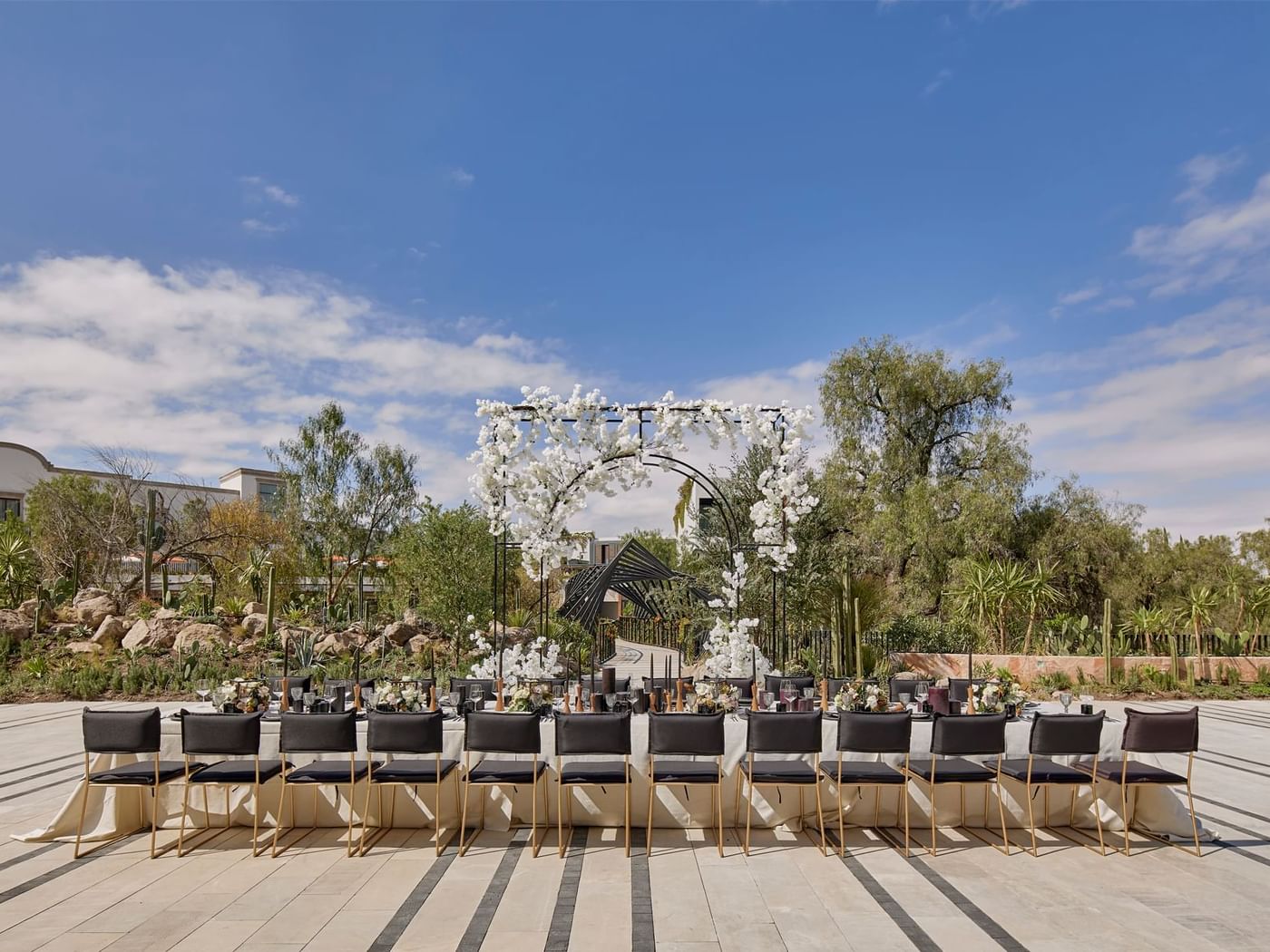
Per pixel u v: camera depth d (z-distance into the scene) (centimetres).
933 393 1958
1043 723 477
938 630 1424
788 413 817
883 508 1844
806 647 1235
